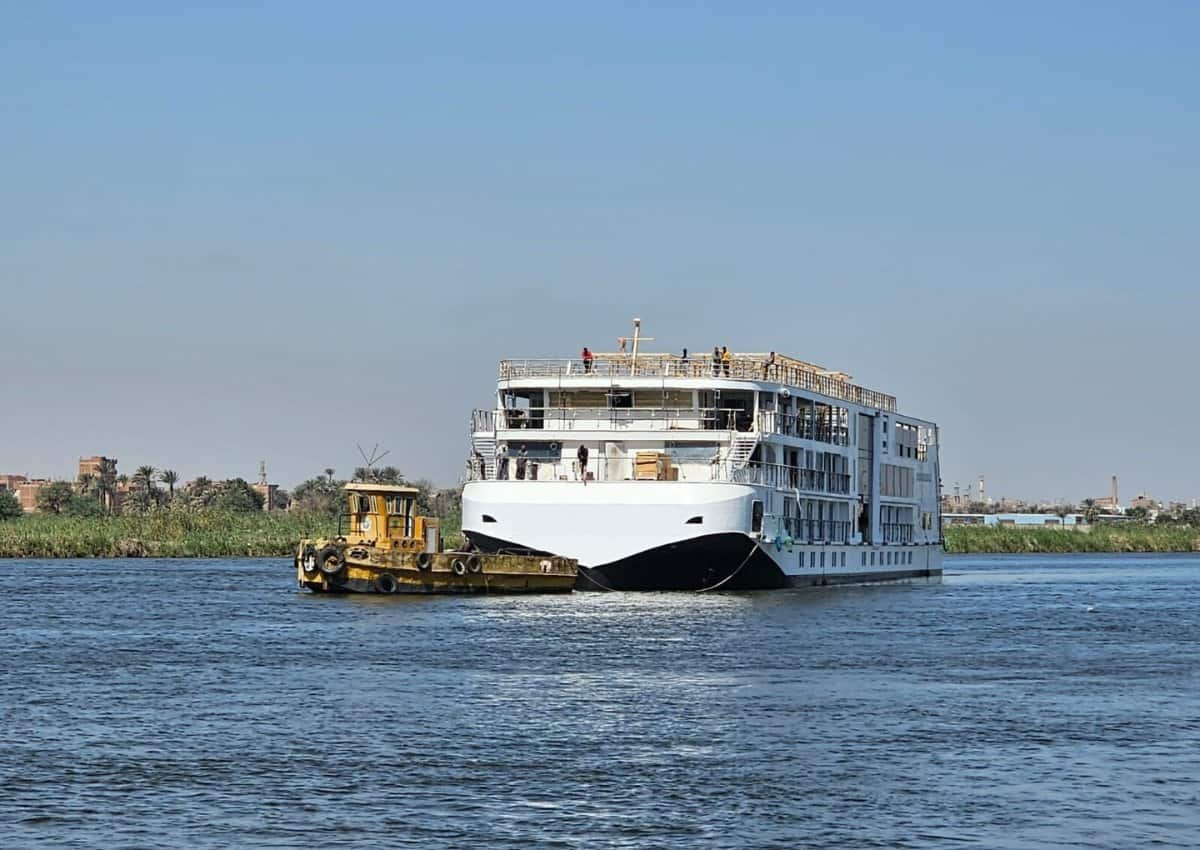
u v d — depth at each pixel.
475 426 132.00
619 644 93.62
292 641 95.62
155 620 111.75
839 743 61.44
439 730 63.75
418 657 87.06
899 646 96.25
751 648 92.81
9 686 76.19
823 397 145.38
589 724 65.31
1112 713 68.94
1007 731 64.19
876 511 163.50
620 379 128.50
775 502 132.38
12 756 58.19
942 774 55.81
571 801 51.62
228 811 50.03
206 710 68.56
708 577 125.69
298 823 48.66
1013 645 98.31
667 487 122.00
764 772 56.00
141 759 57.69
